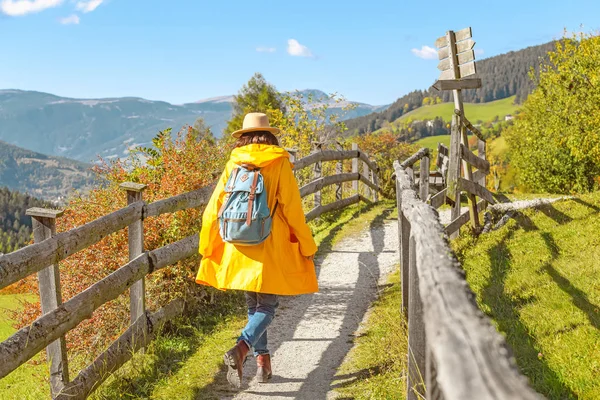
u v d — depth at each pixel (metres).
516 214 7.93
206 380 4.19
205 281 3.93
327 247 8.60
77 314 3.77
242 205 3.70
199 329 5.27
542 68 24.83
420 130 192.50
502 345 0.94
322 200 12.26
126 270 4.43
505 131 38.66
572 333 4.14
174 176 6.23
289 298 6.16
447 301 1.20
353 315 5.43
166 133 6.86
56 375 3.72
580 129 20.91
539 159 27.94
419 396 2.38
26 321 6.32
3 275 3.11
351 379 3.99
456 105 7.55
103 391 4.11
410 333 2.56
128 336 4.54
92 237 3.99
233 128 44.78
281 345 4.83
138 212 4.64
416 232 2.20
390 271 6.96
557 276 5.48
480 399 0.76
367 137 23.83
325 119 16.95
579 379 3.41
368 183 13.38
